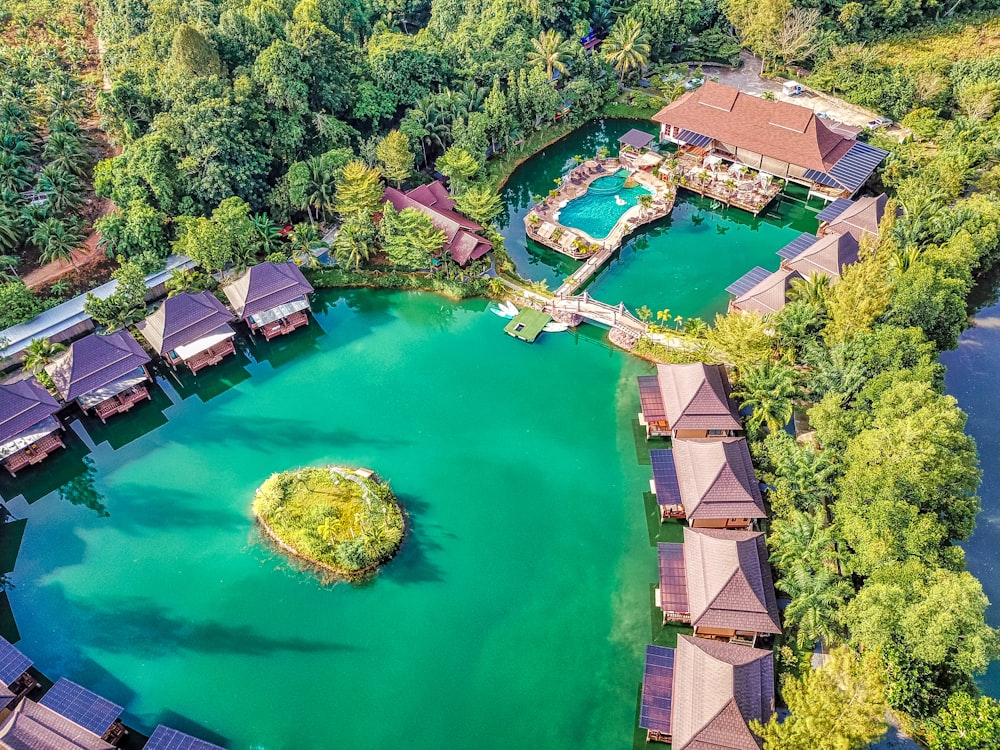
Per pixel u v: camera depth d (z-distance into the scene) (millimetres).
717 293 84188
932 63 104375
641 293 84812
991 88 96688
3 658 50812
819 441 61844
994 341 76125
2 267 79750
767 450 60562
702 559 53062
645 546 59344
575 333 79188
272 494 61812
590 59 118312
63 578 58906
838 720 40250
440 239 80562
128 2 99938
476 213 87500
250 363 77875
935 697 45125
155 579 58438
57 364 71312
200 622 55406
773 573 54938
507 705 50031
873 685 40688
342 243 84250
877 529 49812
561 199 98125
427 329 80750
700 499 57156
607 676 51312
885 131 104125
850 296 65812
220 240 79812
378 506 61188
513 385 73500
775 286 75375
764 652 47688
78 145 87438
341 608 55938
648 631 53719
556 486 64000
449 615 55219
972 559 57000
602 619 54594
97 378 70312
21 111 85688
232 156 85875
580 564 58188
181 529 61938
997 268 85125
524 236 96125
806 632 48750
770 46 116562
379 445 68000
